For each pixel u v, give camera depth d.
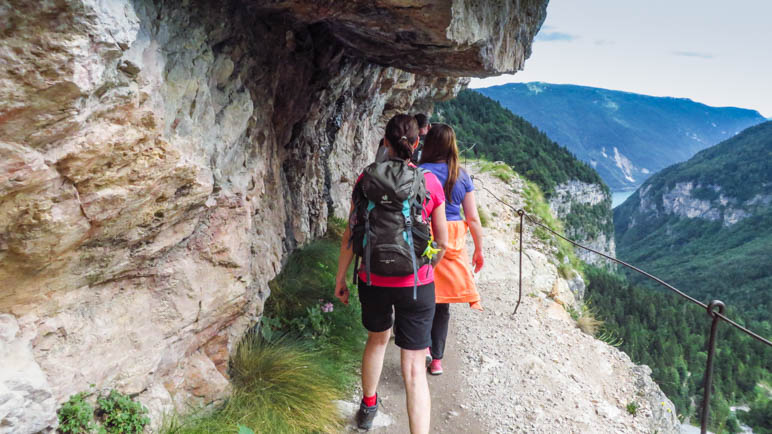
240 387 3.17
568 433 3.53
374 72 8.18
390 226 2.38
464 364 4.31
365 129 10.86
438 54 4.32
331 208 8.20
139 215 2.14
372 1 3.08
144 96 1.97
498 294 6.41
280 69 4.06
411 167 2.49
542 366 4.42
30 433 1.81
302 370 3.43
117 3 1.66
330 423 3.15
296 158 5.67
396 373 4.01
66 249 1.92
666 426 4.46
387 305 2.61
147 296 2.52
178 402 2.77
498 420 3.54
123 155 1.91
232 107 2.98
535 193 14.30
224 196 2.87
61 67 1.48
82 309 2.20
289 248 5.35
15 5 1.37
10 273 1.83
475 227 3.39
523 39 5.25
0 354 1.78
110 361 2.29
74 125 1.65
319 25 4.39
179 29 2.38
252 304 3.53
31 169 1.60
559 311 6.59
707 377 2.37
